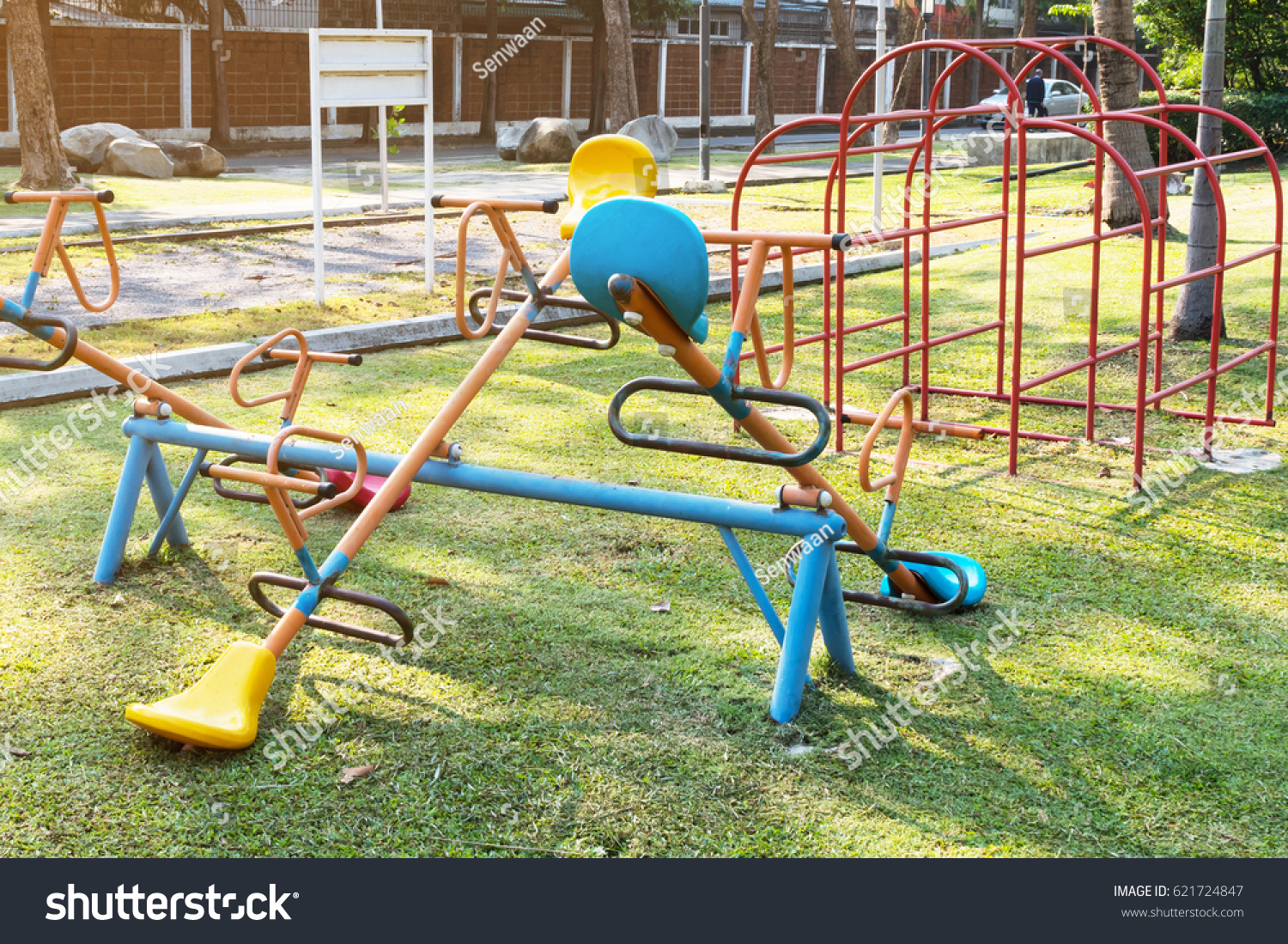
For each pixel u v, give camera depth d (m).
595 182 3.58
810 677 3.41
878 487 3.53
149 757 2.96
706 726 3.13
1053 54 5.99
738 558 3.29
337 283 10.09
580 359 7.50
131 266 10.73
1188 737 3.08
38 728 3.07
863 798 2.82
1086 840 2.67
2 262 10.68
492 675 3.38
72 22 27.66
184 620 3.73
